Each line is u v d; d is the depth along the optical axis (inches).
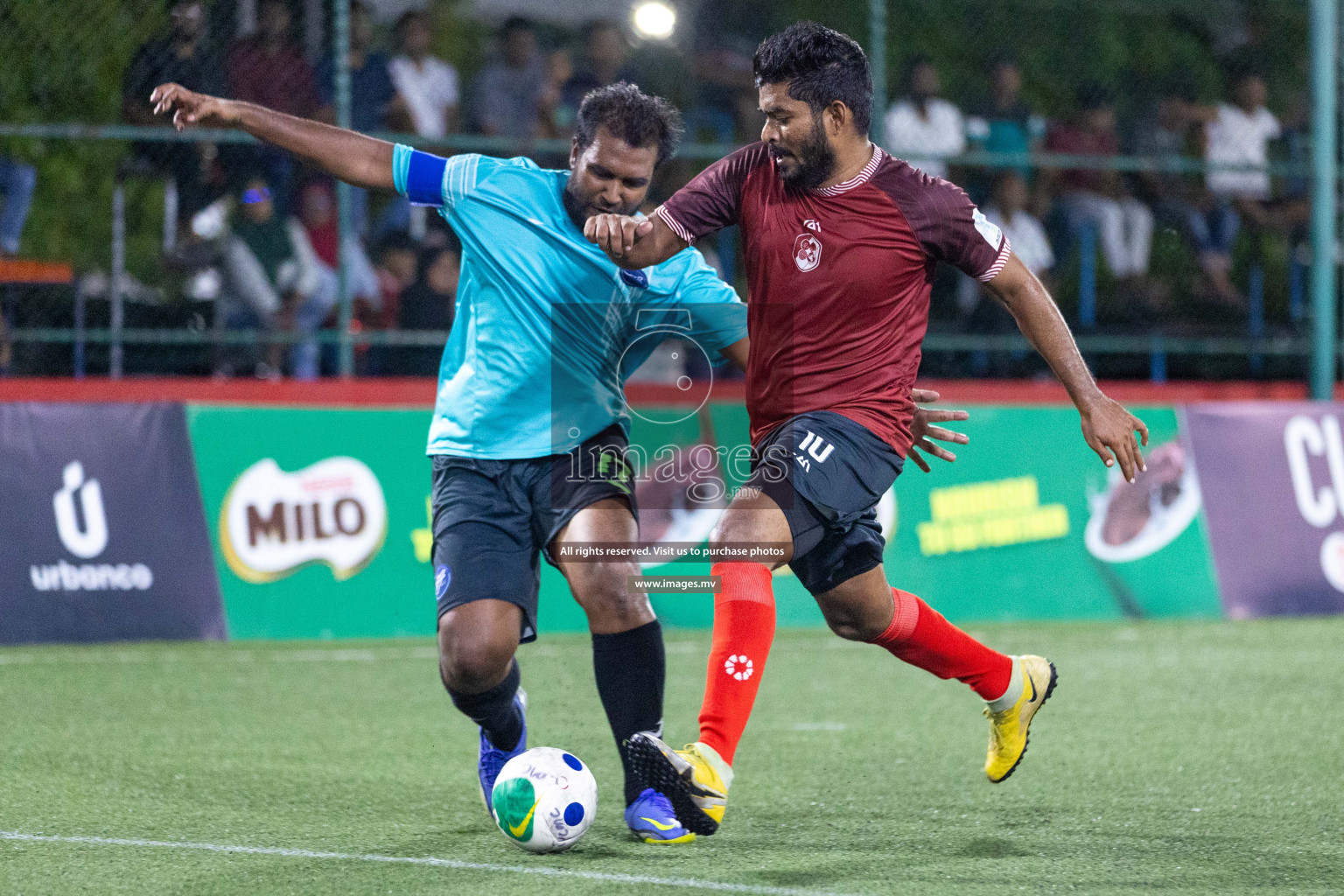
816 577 472.7
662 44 1419.8
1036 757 633.0
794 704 784.3
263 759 626.5
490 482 466.6
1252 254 1424.7
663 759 415.2
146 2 1136.2
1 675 877.8
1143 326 1366.9
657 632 476.4
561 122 1302.9
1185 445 1181.1
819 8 1475.1
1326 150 1246.9
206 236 1152.8
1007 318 1322.6
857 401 461.1
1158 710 757.3
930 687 844.6
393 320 1224.2
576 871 429.1
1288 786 569.3
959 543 1141.1
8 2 1113.4
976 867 437.4
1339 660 944.9
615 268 469.4
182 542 1035.9
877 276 454.6
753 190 465.4
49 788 558.6
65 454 1024.2
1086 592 1157.7
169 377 1148.5
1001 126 1365.7
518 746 485.7
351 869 431.5
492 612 444.8
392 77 1228.5
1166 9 1455.5
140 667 914.7
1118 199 1378.0
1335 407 1214.3
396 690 830.5
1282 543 1185.4
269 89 1152.8
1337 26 1369.3
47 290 1119.0
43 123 1129.4
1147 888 413.7
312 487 1058.1
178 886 410.9
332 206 1202.0
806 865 438.0
